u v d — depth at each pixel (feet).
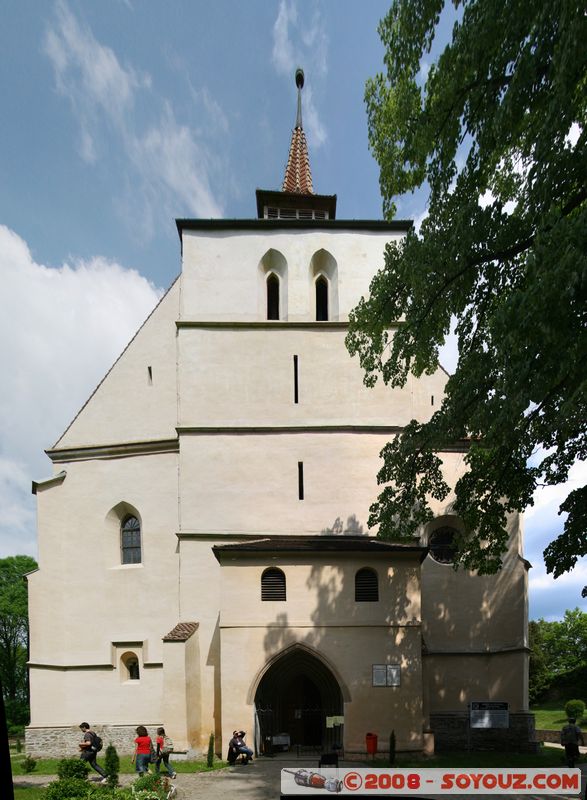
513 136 47.50
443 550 83.82
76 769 51.90
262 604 69.36
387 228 91.97
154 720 79.10
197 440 83.76
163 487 86.12
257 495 82.38
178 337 87.35
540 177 40.63
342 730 66.18
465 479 58.49
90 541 86.58
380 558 71.10
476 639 80.33
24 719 177.06
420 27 50.52
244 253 90.79
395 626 69.05
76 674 82.07
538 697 184.96
